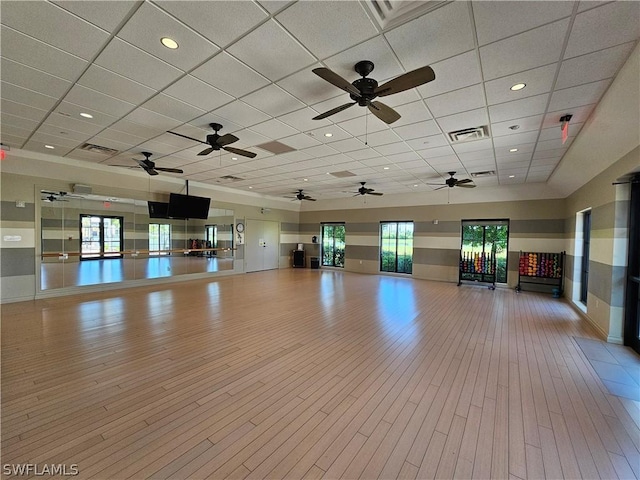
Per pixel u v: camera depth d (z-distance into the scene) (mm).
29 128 4402
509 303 6430
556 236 7707
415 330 4531
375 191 9711
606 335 4164
